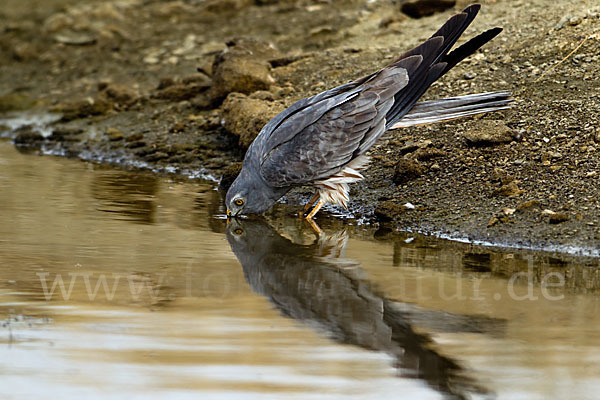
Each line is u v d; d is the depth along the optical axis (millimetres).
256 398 6602
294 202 13500
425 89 11781
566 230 10758
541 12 17359
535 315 8281
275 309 8492
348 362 7254
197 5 25047
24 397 6613
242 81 17594
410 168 12828
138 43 23344
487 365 7160
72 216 12297
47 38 24469
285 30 21547
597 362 7176
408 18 20172
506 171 12383
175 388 6750
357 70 17656
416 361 7262
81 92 21359
